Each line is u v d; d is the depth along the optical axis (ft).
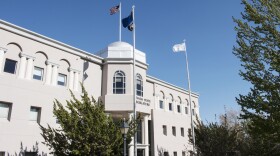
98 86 84.79
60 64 74.64
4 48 61.11
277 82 36.32
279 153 58.13
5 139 57.72
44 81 69.36
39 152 63.57
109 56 90.94
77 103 53.72
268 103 35.37
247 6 39.73
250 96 37.27
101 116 52.44
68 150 51.37
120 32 100.12
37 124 65.16
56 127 68.44
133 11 75.92
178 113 123.34
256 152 64.39
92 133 49.21
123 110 81.30
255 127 35.91
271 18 38.01
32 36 67.92
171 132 113.80
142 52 98.68
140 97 87.86
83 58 81.66
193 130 82.33
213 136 74.79
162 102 115.65
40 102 66.59
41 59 69.97
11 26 63.26
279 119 33.81
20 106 61.98
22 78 64.08
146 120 92.68
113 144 50.90
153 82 111.55
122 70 86.63
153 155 99.71
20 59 64.69
